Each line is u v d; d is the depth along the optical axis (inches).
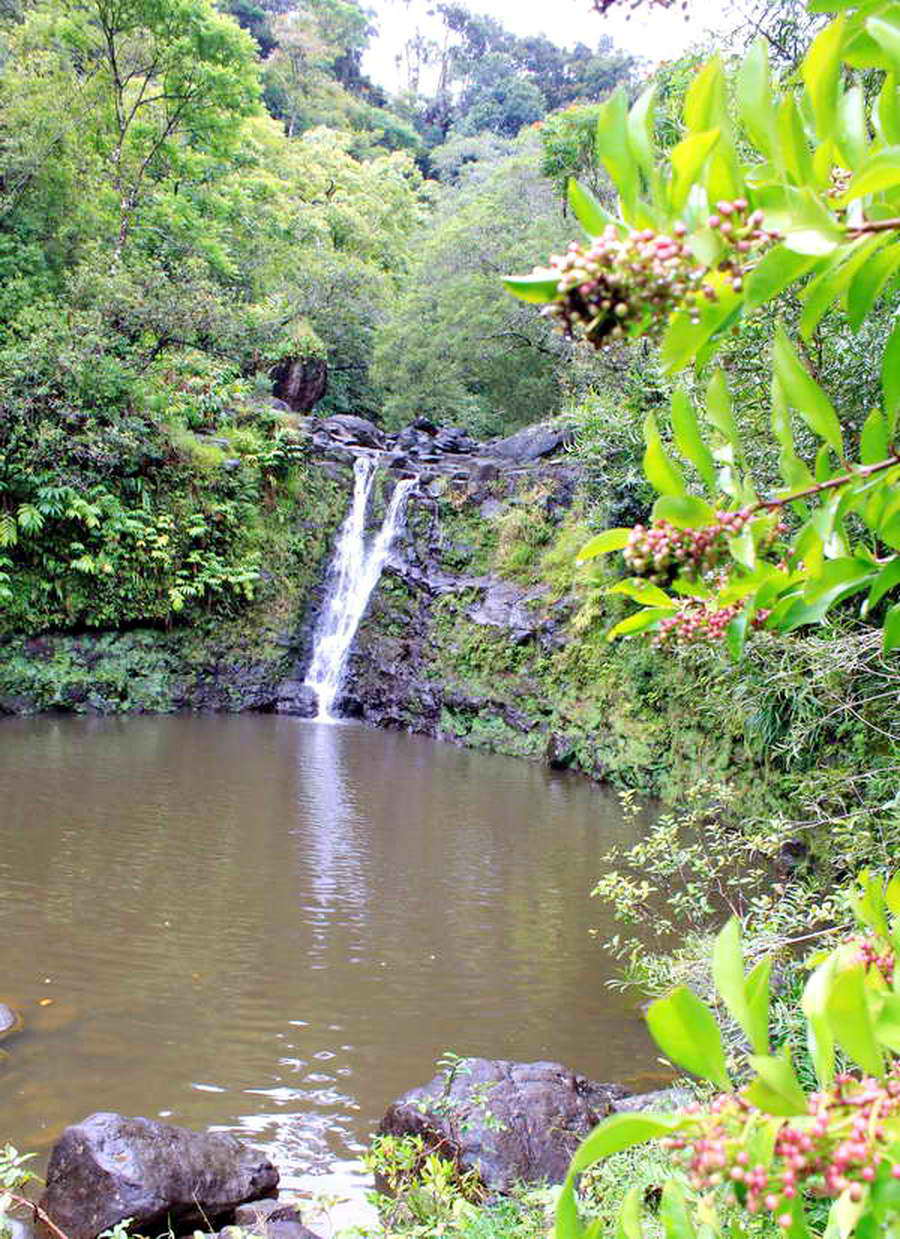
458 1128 147.7
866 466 35.9
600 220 29.3
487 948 237.8
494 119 1909.4
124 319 595.5
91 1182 134.3
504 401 856.9
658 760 412.2
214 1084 170.6
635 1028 200.2
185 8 681.6
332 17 1939.0
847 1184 25.4
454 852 315.3
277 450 633.0
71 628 538.3
